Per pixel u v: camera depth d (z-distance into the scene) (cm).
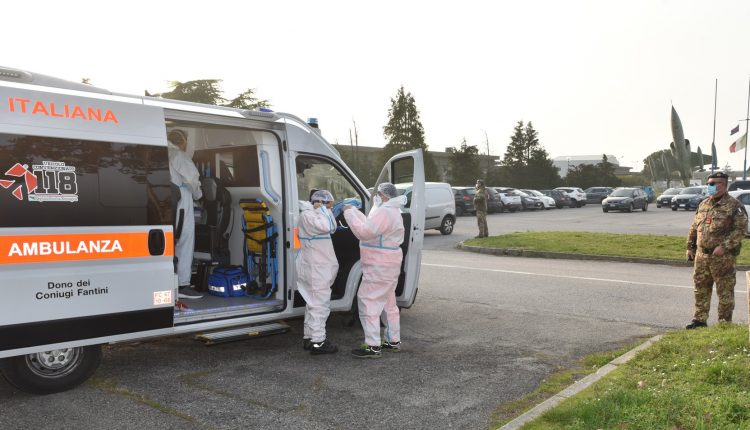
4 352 435
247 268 682
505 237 1733
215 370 554
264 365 571
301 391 495
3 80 454
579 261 1362
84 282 474
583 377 525
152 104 529
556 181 6756
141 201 508
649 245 1505
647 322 748
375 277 596
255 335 593
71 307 467
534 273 1164
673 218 2984
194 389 500
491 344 646
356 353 591
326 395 485
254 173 646
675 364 504
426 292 956
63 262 463
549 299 898
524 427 391
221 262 691
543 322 750
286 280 626
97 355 502
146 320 511
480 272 1179
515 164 6906
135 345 640
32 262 448
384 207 594
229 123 591
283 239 630
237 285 655
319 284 605
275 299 642
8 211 437
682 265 1266
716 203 656
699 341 559
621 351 597
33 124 453
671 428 372
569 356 601
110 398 477
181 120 554
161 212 521
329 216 604
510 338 672
